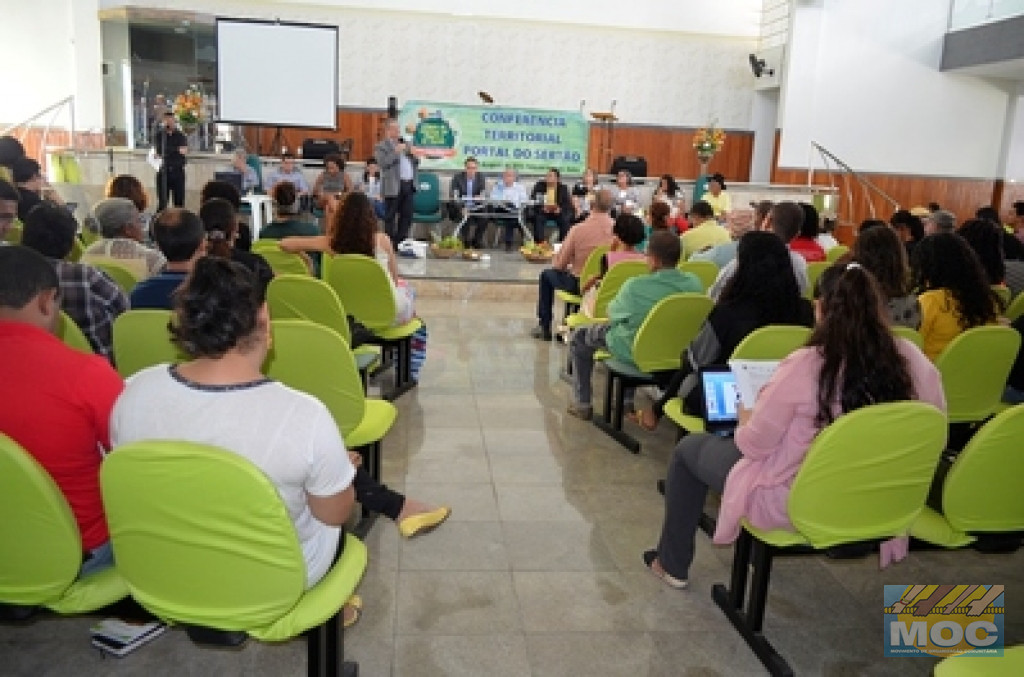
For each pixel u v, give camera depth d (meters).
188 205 9.11
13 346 1.54
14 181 4.52
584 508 3.03
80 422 1.56
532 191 9.60
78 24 11.15
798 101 11.53
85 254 3.21
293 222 4.50
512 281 7.07
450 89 12.04
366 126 11.97
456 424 3.86
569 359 4.71
